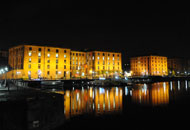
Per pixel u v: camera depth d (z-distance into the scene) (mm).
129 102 49625
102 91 77875
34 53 121375
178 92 75062
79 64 152375
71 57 148125
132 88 93812
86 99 54281
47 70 125500
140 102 49719
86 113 36031
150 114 36094
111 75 144625
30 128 20328
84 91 77750
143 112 37688
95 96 61250
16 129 19688
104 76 140375
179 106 44438
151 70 196125
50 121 22953
